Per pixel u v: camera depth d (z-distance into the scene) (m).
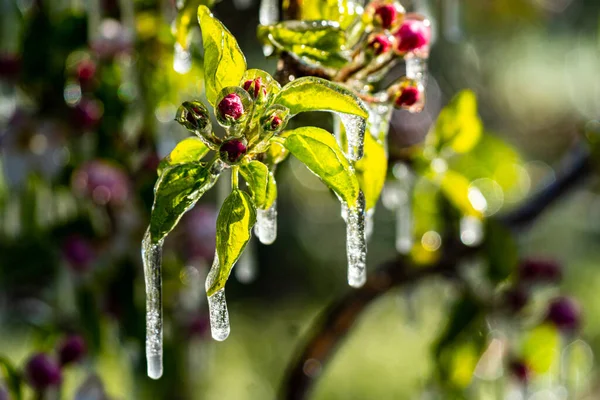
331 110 0.70
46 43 0.94
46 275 1.00
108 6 0.93
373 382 2.77
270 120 0.70
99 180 0.95
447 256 1.03
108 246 0.97
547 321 1.03
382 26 0.77
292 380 1.04
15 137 0.96
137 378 1.03
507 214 1.13
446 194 0.97
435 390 1.02
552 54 2.98
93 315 0.97
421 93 0.77
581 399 1.99
